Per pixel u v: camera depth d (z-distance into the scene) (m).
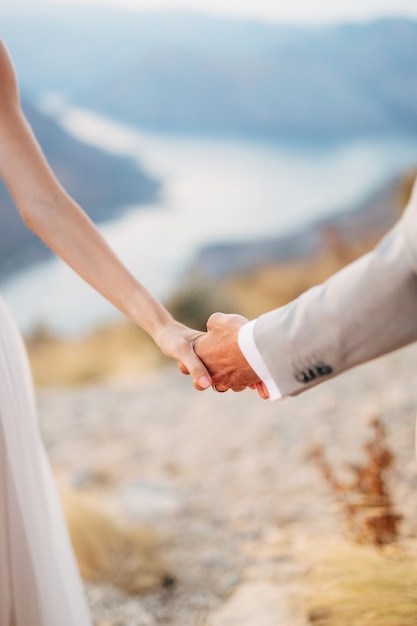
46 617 1.65
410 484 3.65
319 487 4.19
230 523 3.96
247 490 4.39
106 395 7.31
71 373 8.85
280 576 3.11
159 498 4.36
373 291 1.37
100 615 3.17
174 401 6.71
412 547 2.65
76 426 6.36
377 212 15.20
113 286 1.89
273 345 1.52
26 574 1.66
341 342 1.43
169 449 5.43
